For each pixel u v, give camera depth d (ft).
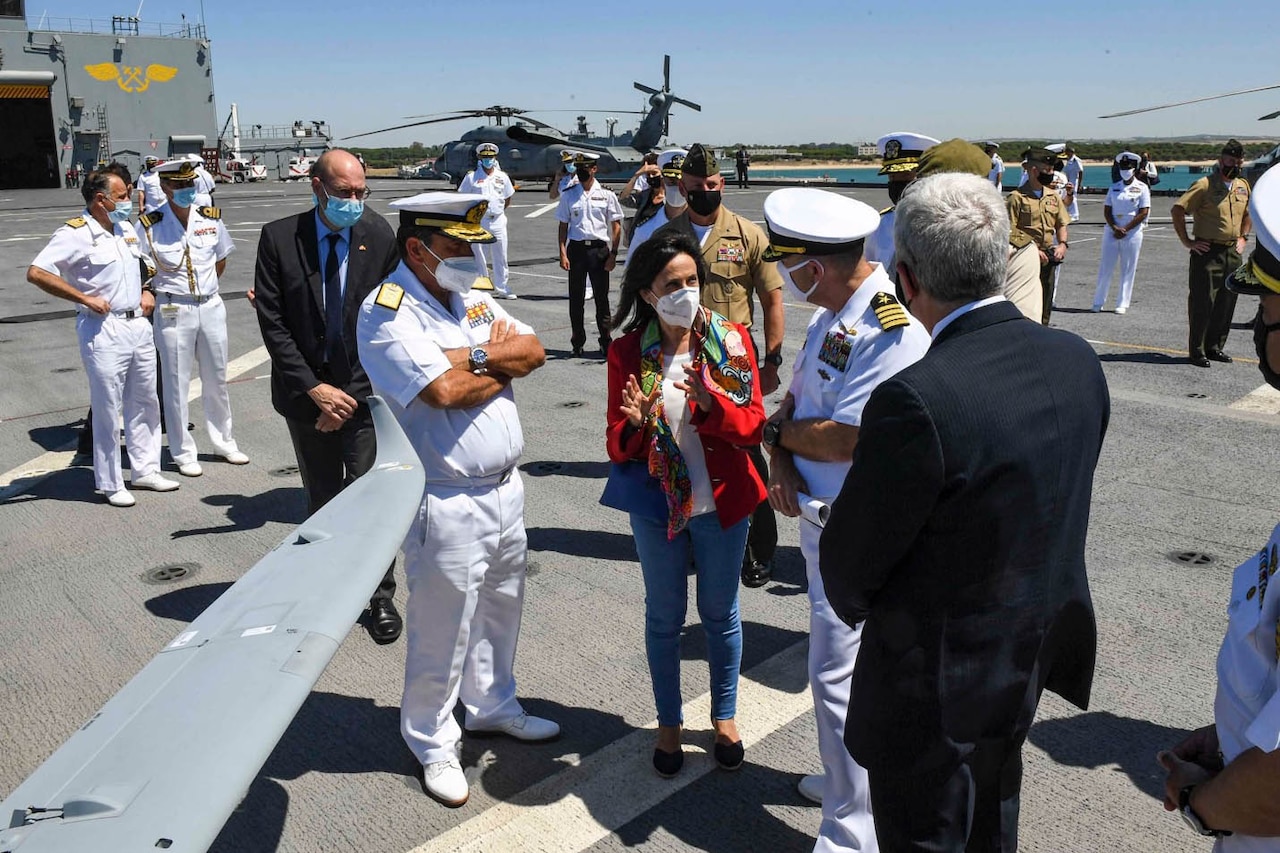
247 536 17.38
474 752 10.90
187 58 143.54
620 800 10.00
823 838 8.67
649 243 9.37
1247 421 22.57
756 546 14.89
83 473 21.17
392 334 9.34
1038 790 9.96
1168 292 42.14
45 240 67.00
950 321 6.07
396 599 15.05
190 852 4.80
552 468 20.71
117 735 5.79
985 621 5.87
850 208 8.39
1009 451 5.64
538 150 123.54
